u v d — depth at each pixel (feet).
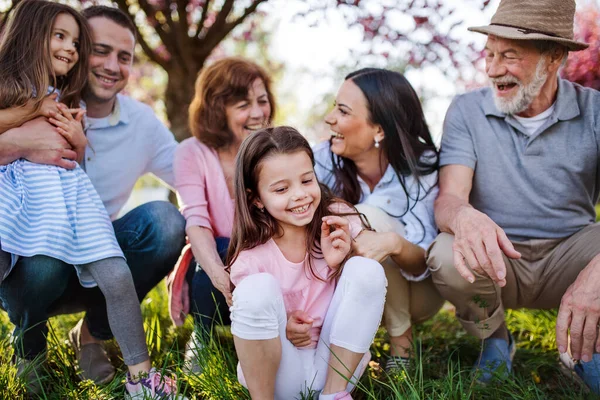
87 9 9.82
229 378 7.76
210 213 9.59
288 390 7.18
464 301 8.67
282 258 7.49
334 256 7.47
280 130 7.48
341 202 8.20
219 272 8.36
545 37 8.32
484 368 8.46
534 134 9.00
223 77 9.66
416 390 7.32
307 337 7.18
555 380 8.94
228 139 9.74
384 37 14.55
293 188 7.23
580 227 9.20
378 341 10.11
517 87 8.74
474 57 15.56
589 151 8.94
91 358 9.03
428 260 8.63
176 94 15.17
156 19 14.74
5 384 7.72
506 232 9.34
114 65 9.62
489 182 9.30
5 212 7.74
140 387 7.72
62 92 9.09
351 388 7.35
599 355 7.93
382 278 7.06
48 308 9.00
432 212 9.42
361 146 9.41
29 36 8.39
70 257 7.95
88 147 9.82
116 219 9.74
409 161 9.31
